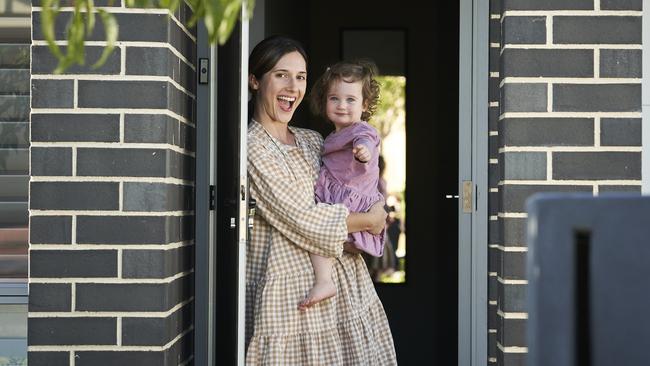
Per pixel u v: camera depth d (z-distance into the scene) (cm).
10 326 349
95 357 310
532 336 124
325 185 346
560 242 123
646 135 390
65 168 310
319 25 730
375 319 356
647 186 390
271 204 330
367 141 338
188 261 355
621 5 334
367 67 356
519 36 334
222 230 358
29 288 310
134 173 310
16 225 349
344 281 343
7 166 350
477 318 390
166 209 311
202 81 369
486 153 390
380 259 703
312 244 330
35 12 310
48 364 310
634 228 122
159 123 310
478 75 389
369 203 345
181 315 340
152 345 310
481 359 389
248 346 331
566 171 333
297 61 344
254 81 349
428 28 723
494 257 385
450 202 621
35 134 310
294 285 331
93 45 310
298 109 628
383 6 727
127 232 310
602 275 122
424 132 716
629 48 334
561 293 122
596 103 333
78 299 310
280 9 571
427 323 698
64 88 310
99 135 310
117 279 310
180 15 331
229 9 154
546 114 333
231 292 333
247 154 330
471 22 395
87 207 310
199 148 370
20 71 351
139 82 310
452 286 595
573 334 122
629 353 121
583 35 333
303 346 331
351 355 338
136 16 310
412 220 708
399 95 722
